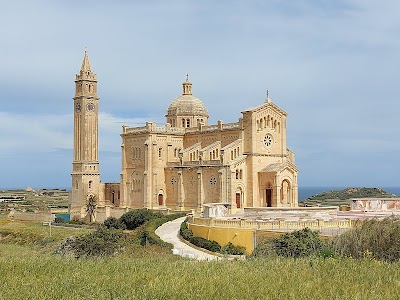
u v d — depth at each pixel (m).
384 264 39.22
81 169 142.75
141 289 31.59
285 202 115.44
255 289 31.36
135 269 39.22
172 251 71.75
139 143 132.00
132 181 134.00
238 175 114.94
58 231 117.25
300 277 34.69
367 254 42.00
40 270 39.78
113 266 41.00
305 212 90.62
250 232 69.25
